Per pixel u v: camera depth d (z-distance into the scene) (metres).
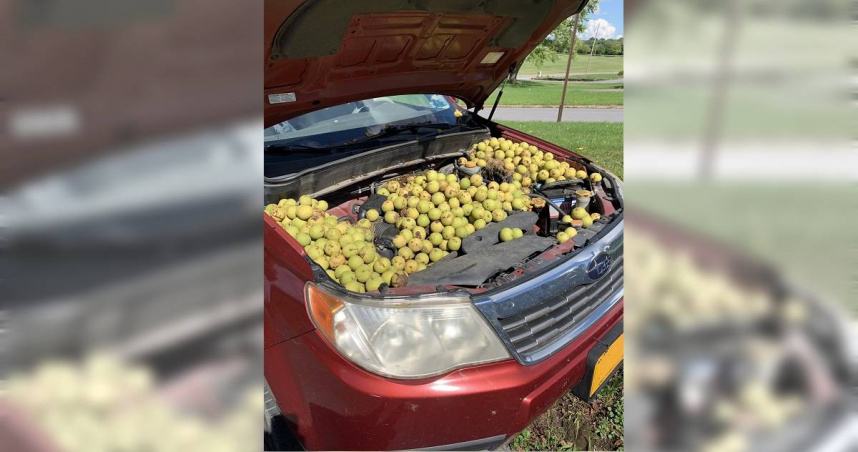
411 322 1.62
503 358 1.65
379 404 1.53
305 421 1.70
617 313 2.02
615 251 2.17
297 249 1.77
